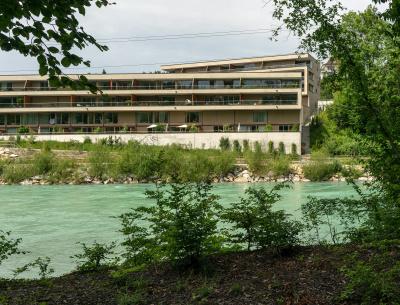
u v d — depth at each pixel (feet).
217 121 192.03
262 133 163.02
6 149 158.40
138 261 25.52
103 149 142.00
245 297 17.85
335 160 130.72
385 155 22.44
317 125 184.75
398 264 17.06
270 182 126.62
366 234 25.58
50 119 197.26
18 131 183.62
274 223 25.04
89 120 196.44
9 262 35.45
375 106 22.27
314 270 20.77
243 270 22.09
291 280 19.51
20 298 19.29
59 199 85.35
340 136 167.53
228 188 103.91
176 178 24.57
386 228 23.20
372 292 16.16
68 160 140.67
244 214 26.27
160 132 170.19
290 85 187.62
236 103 190.60
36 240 45.01
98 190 104.12
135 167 130.72
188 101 191.31
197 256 22.62
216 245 25.82
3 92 192.95
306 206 28.25
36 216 62.75
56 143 169.99
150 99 197.57
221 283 20.20
